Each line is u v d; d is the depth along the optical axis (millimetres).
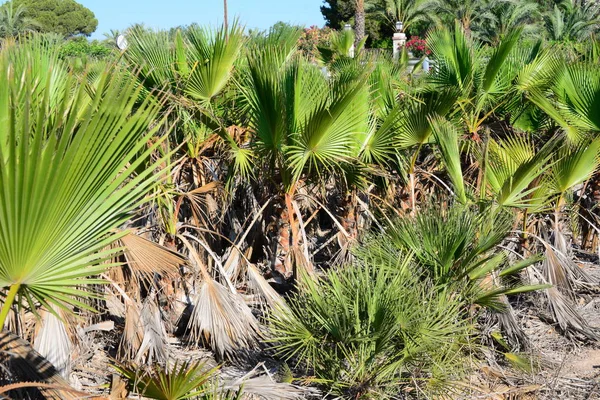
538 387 5137
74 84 4250
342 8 50625
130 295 5348
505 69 8727
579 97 7840
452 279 5293
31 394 3553
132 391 3809
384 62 9773
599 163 7449
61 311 4410
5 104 2873
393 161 7293
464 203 5980
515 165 6520
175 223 5695
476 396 4941
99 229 2953
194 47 6461
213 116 6062
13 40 3928
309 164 6152
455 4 35875
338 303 4750
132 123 2928
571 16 37469
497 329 5723
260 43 6738
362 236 6473
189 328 5699
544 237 7406
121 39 6219
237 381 4340
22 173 2443
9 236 2523
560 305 6098
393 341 4699
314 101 6039
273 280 6457
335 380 4648
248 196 7266
